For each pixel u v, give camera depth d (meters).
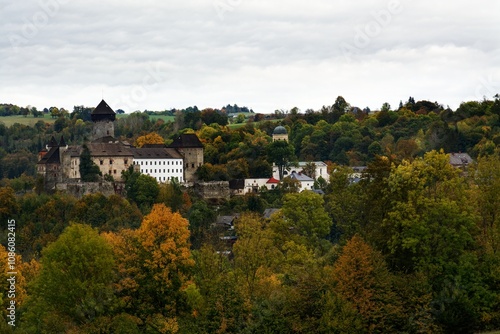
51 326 125.50
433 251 129.62
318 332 119.44
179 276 133.38
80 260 134.50
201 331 122.06
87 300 126.19
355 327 118.00
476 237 133.12
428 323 118.81
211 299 126.62
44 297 133.12
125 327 121.88
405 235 130.62
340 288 123.62
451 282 123.94
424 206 133.12
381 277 124.19
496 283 125.81
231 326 122.12
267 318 121.12
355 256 124.94
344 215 179.12
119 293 130.50
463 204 133.88
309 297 123.06
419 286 122.62
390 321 120.19
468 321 120.50
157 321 124.38
